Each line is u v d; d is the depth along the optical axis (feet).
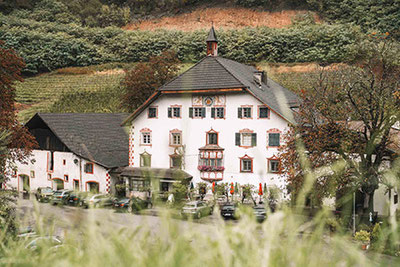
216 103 98.22
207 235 3.75
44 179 115.65
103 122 123.75
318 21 253.03
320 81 69.62
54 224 4.52
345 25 217.56
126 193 102.83
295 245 3.55
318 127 63.67
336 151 62.18
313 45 213.66
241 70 109.40
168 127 101.55
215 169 96.84
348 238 3.62
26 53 246.68
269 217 3.75
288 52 216.33
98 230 3.94
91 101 194.39
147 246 3.77
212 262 3.61
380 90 61.57
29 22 283.18
